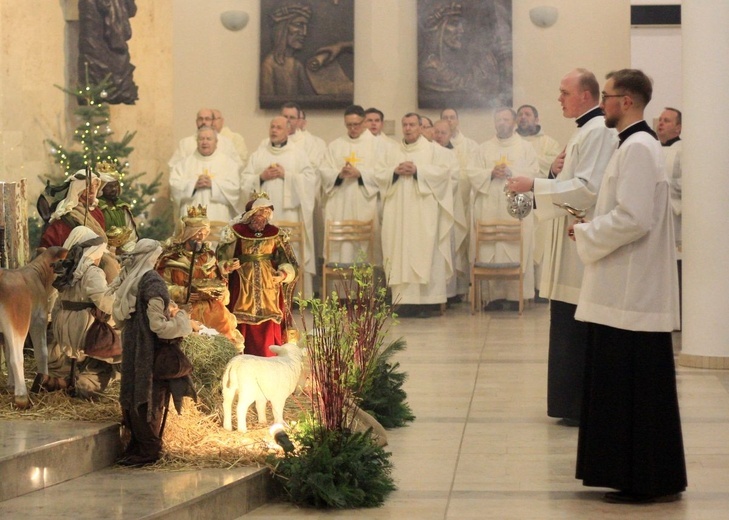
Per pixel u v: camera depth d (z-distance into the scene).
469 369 9.23
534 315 13.11
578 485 5.70
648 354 5.31
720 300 9.16
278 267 6.96
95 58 13.05
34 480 5.04
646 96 5.46
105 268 6.29
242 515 5.22
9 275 5.84
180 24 15.82
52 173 13.10
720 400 7.89
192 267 6.41
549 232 7.16
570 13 15.55
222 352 6.29
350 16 15.66
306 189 13.65
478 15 15.55
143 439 5.50
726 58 9.02
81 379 6.04
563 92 7.08
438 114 15.73
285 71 15.76
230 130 15.41
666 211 5.36
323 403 5.73
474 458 6.27
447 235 13.27
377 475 5.51
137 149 14.68
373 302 6.95
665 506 5.31
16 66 12.56
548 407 7.20
